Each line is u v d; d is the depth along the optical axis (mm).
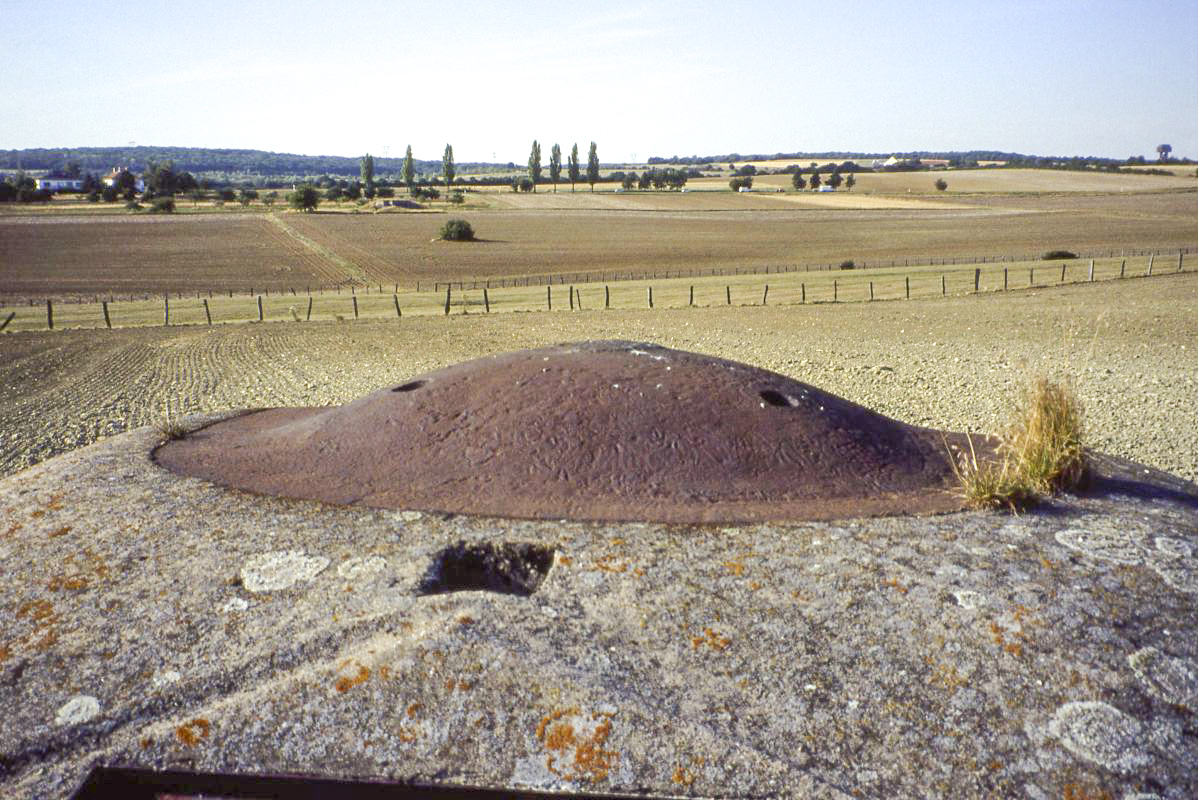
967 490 4234
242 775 2721
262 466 4691
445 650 3045
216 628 3225
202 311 34312
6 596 3471
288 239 74062
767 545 3727
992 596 3318
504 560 3746
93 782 2719
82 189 154500
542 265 56625
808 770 2678
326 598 3365
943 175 162375
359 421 4984
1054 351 17516
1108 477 4719
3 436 11250
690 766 2691
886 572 3492
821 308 28016
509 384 4934
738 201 124438
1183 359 16266
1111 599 3303
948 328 21641
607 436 4480
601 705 2857
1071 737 2754
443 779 2691
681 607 3301
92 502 4266
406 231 81875
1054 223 79750
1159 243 58656
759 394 4898
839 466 4488
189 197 149625
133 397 14477
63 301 40125
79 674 3041
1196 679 2961
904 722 2816
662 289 38938
